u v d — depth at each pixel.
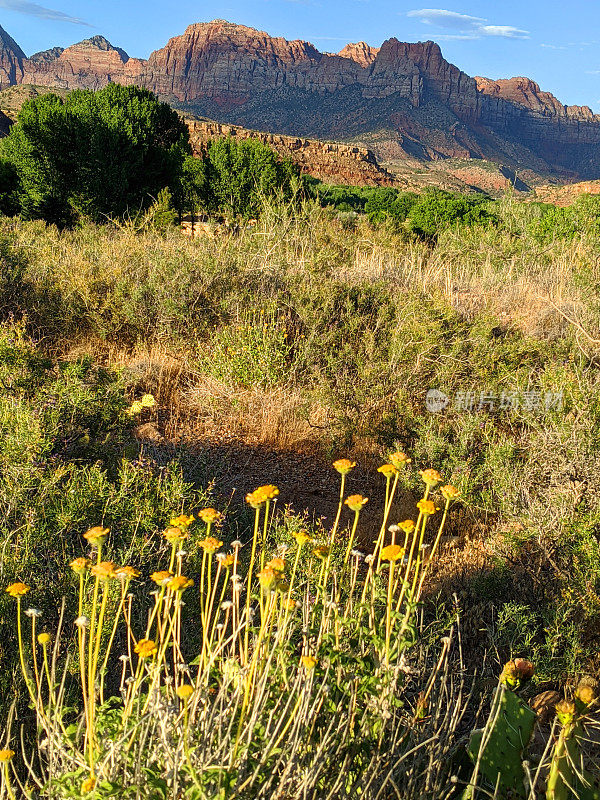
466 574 4.13
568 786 2.06
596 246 13.49
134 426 5.93
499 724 2.28
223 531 4.32
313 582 3.06
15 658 2.75
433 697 2.40
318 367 7.24
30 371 5.49
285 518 4.22
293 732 1.79
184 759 1.66
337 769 1.90
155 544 3.69
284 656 1.96
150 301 8.30
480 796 2.27
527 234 15.76
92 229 14.20
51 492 3.77
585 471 4.61
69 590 3.19
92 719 1.70
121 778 1.70
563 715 2.05
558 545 4.18
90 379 5.79
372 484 5.75
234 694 1.84
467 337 7.60
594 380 6.04
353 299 8.49
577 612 3.71
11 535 3.34
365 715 1.97
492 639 3.37
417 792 2.04
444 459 5.53
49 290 8.46
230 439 6.20
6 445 4.04
